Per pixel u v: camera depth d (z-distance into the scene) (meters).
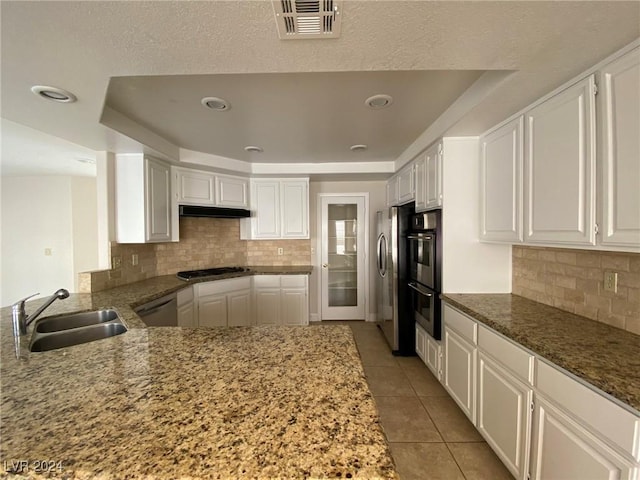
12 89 1.42
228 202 3.69
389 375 2.79
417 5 0.92
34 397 0.85
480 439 1.94
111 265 2.63
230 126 2.42
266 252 4.34
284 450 0.63
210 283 3.26
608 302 1.56
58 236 4.61
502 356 1.57
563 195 1.47
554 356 1.20
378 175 3.94
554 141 1.53
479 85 1.68
